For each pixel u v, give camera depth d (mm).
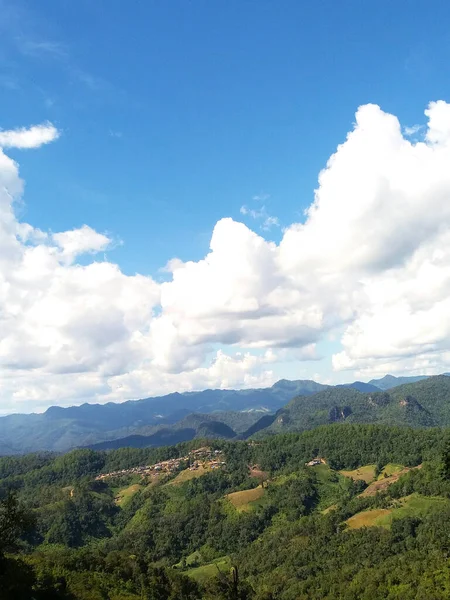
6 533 71562
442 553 149500
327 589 151125
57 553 139125
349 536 191625
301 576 174000
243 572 197125
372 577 145250
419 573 138875
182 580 132250
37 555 130250
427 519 184750
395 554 168875
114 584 114000
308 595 152000
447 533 166125
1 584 77125
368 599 133375
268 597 134500
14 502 72000
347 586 146750
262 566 196625
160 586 122875
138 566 134250
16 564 82812
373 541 180875
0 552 74000
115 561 133000
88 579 110125
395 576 141375
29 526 73000
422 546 165500
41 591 85750
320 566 176750
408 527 183375
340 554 182000
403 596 125500
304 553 190375
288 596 157250
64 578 99750
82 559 127938
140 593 115125
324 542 195375
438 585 125500
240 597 96688
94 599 96312
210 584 119812
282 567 188375
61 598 88938
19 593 79375
